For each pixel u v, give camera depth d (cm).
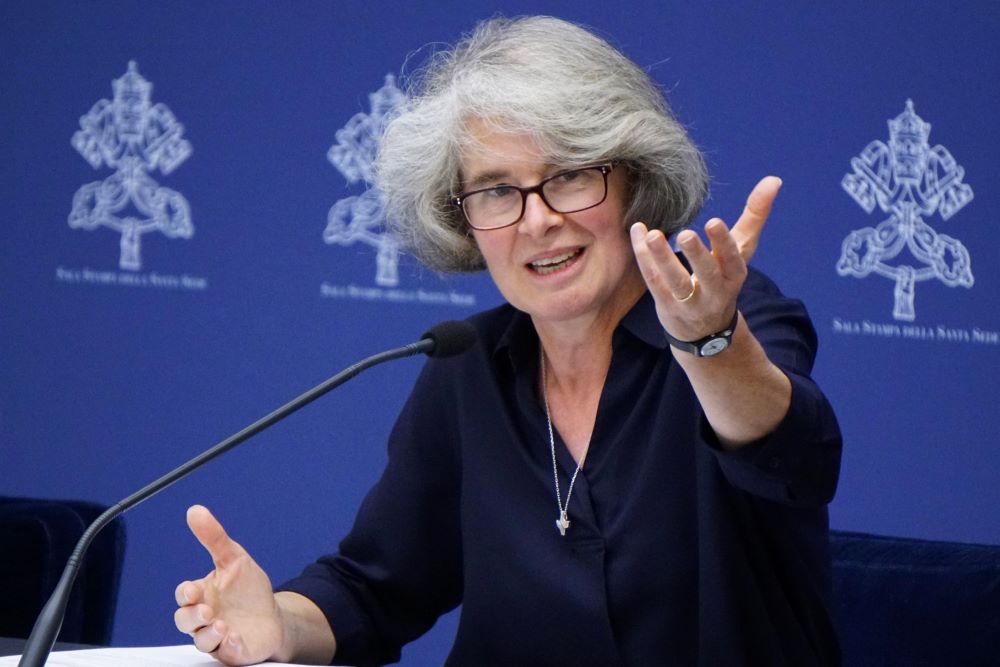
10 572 869
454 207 691
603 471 646
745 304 641
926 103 1262
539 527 655
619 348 657
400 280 1302
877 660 744
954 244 1265
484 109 623
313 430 1311
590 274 632
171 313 1327
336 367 1309
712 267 482
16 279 1345
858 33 1260
